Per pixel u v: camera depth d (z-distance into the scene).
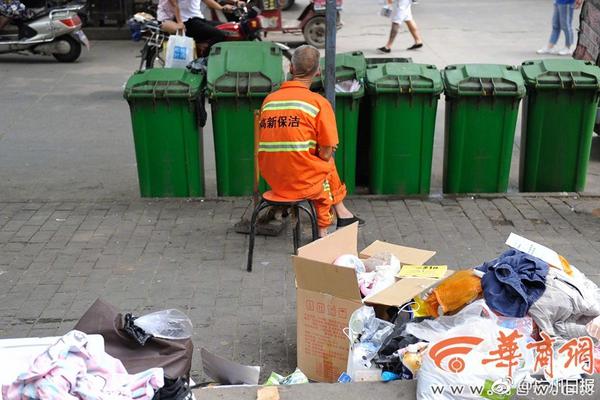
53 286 5.47
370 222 6.62
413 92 6.79
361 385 3.78
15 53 14.05
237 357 4.55
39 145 8.91
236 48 7.08
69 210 6.93
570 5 13.67
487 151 7.11
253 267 5.75
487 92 6.80
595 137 9.23
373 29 16.80
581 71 6.94
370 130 7.14
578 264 5.76
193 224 6.58
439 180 7.78
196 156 7.05
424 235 6.34
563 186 7.33
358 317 3.96
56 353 3.25
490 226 6.52
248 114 6.89
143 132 6.95
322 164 5.57
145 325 3.71
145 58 11.08
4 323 4.95
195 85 6.79
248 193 7.18
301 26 14.91
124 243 6.20
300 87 5.56
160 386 3.36
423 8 19.78
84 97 11.12
